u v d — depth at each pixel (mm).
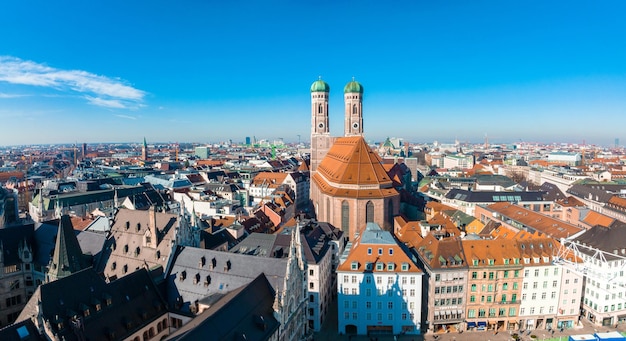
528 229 140875
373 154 171875
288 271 77250
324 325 105375
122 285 76875
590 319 108000
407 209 191625
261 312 70750
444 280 100125
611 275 97812
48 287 66125
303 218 141000
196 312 79000
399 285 99438
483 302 102000
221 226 154375
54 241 102062
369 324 101000
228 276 82188
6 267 97938
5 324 97625
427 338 99062
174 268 87250
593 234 112312
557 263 97688
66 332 64500
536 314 103625
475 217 170875
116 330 70938
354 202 155625
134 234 100000
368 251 102375
